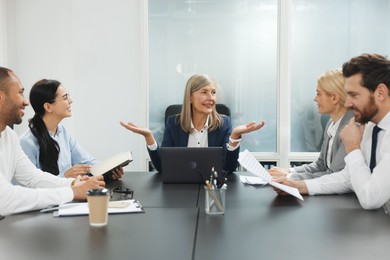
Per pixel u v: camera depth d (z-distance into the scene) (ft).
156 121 13.87
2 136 7.20
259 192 7.05
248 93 13.78
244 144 13.85
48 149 8.96
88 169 8.61
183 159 7.87
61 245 4.29
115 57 13.50
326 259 3.88
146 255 4.00
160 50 13.74
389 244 4.27
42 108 9.18
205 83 9.55
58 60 13.44
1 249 4.18
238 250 4.13
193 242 4.38
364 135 6.81
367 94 6.27
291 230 4.80
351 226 4.95
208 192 5.56
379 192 5.72
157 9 13.64
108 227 4.95
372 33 13.43
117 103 13.56
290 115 13.71
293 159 13.62
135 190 7.30
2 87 6.74
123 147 13.57
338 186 6.84
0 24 13.06
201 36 13.71
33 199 5.75
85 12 13.39
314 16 13.52
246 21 13.62
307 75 13.62
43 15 13.38
